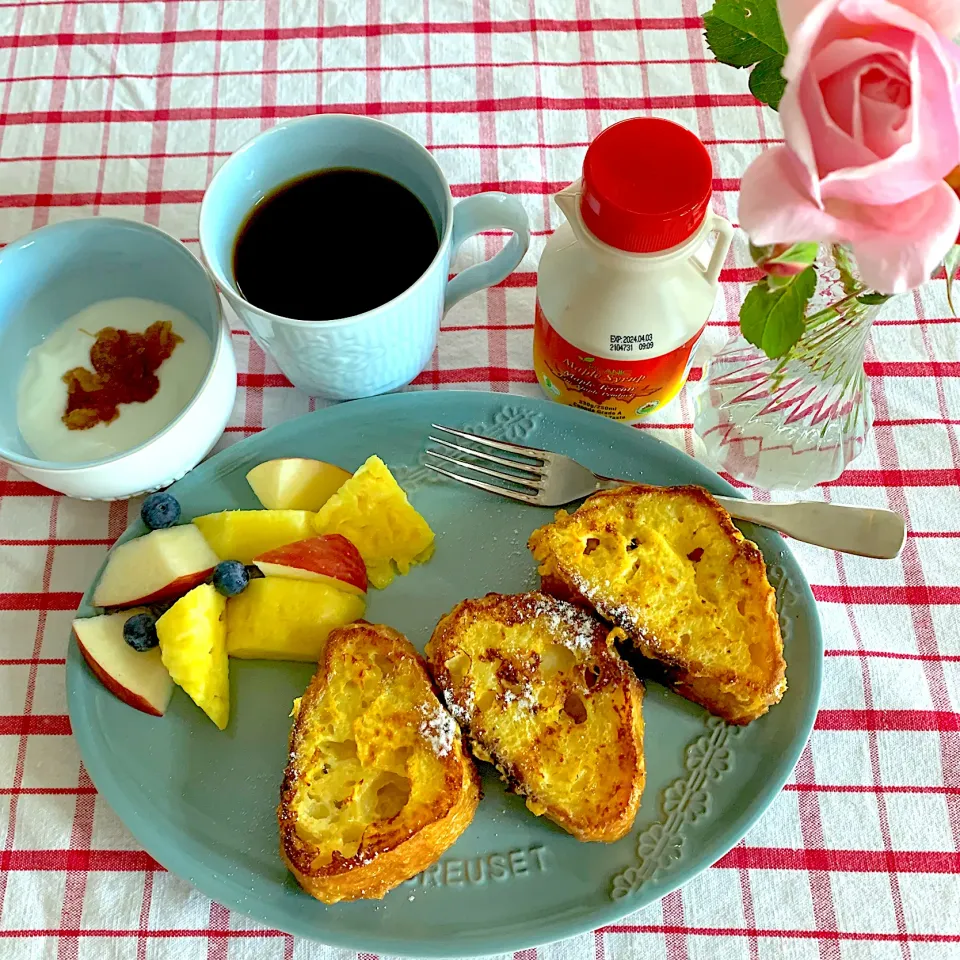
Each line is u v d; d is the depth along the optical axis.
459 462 0.38
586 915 0.32
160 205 0.43
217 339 0.35
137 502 0.39
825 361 0.34
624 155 0.31
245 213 0.37
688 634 0.34
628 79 0.45
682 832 0.33
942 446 0.39
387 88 0.45
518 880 0.33
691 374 0.41
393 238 0.37
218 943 0.34
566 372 0.37
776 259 0.25
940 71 0.21
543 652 0.35
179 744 0.35
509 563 0.37
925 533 0.38
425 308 0.35
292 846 0.32
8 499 0.39
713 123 0.44
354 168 0.38
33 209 0.43
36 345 0.39
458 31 0.46
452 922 0.33
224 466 0.38
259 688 0.36
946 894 0.34
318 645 0.36
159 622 0.35
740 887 0.35
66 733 0.37
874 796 0.35
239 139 0.44
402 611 0.37
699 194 0.31
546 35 0.46
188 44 0.46
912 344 0.40
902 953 0.34
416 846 0.32
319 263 0.37
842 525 0.36
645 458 0.38
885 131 0.22
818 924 0.34
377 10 0.46
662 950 0.34
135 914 0.34
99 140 0.44
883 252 0.22
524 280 0.42
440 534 0.38
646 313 0.34
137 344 0.39
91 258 0.38
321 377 0.37
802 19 0.22
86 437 0.37
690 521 0.36
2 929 0.34
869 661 0.37
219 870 0.33
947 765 0.36
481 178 0.44
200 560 0.36
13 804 0.36
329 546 0.36
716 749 0.34
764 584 0.34
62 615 0.38
